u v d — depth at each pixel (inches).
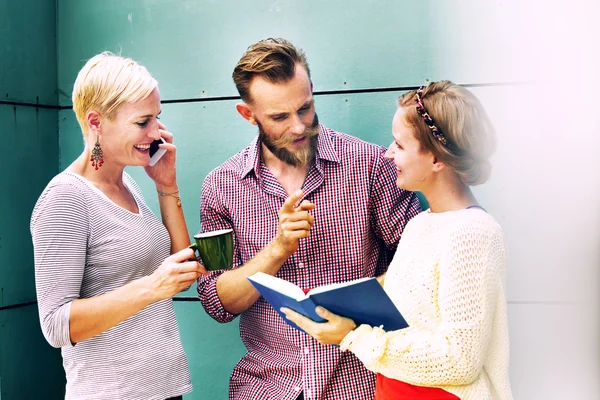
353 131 88.7
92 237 72.1
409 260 63.9
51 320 68.9
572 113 80.5
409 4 85.8
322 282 80.3
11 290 93.1
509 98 82.5
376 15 87.0
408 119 63.6
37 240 70.1
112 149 74.1
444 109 61.4
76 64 98.2
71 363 73.6
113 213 73.8
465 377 58.1
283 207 72.6
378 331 61.8
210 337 94.9
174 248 84.0
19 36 93.2
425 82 86.0
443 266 59.6
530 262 82.7
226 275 79.4
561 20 80.4
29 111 95.1
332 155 80.0
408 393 61.7
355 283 56.5
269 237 81.4
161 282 68.9
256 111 76.2
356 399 78.0
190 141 94.3
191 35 93.3
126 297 69.2
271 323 81.4
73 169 74.4
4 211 92.0
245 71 75.0
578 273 81.3
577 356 81.7
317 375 77.7
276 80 73.7
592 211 80.5
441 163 63.5
